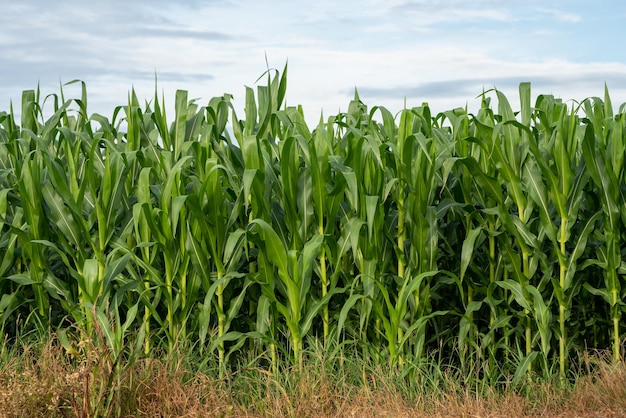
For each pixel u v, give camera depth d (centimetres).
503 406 470
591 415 461
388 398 463
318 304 502
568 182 513
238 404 476
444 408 461
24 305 589
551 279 521
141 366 477
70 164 526
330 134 566
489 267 583
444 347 594
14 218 561
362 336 525
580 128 498
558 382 512
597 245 554
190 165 579
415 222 511
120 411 425
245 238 498
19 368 483
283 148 481
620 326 576
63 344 486
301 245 509
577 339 599
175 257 520
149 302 502
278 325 523
